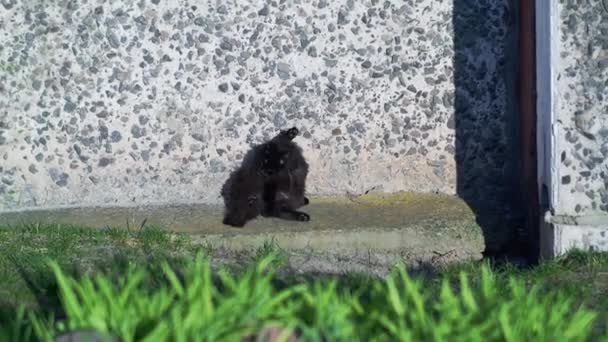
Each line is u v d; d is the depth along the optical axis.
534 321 10.10
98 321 9.53
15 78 19.44
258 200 18.33
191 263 12.19
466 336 9.54
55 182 19.62
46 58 19.45
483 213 19.05
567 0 16.62
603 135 16.78
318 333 9.65
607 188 16.84
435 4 19.56
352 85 19.62
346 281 14.16
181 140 19.64
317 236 17.97
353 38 19.56
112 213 19.16
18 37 19.41
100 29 19.45
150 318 9.79
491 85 19.67
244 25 19.50
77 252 16.19
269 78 19.59
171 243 17.41
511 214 19.19
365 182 19.78
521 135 19.42
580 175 16.86
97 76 19.50
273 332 9.49
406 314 10.19
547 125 17.05
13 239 16.84
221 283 13.64
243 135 19.66
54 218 18.89
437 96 19.67
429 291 12.53
